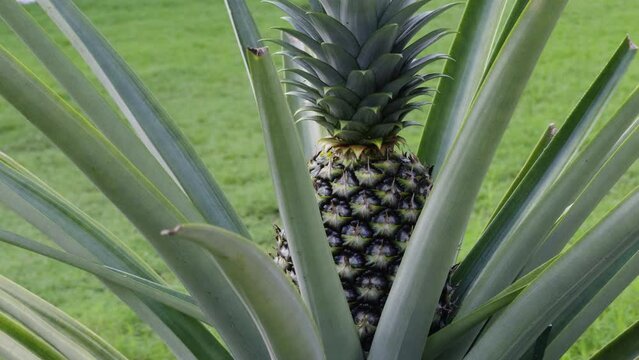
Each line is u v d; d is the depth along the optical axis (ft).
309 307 3.18
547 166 3.82
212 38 18.02
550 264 3.15
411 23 3.63
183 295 3.51
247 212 9.81
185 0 21.65
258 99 2.70
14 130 13.00
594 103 3.78
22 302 3.40
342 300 3.17
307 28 3.70
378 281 3.64
